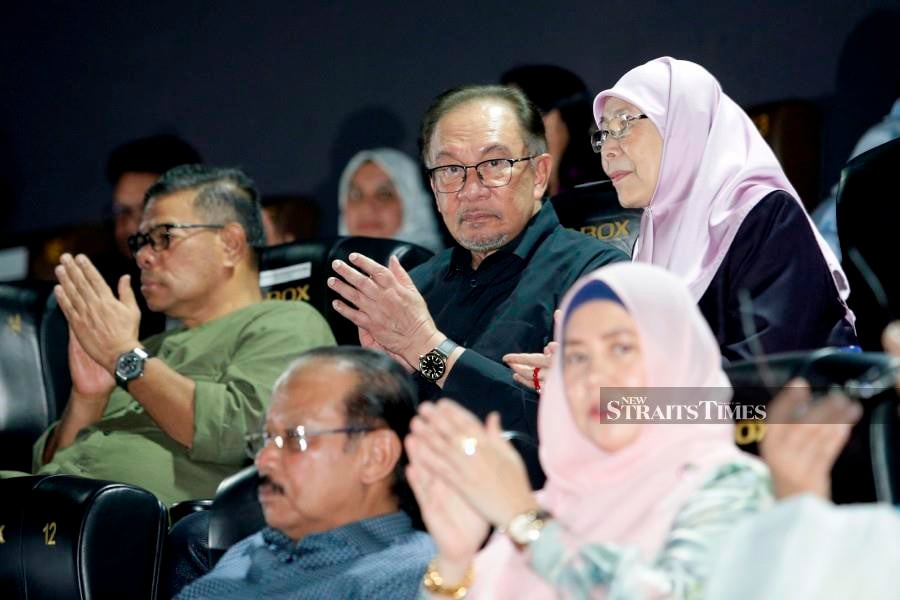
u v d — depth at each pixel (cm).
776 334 697
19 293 1009
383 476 596
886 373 527
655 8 1224
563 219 905
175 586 708
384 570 579
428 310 820
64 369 998
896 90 1081
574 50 1273
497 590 514
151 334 1034
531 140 822
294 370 608
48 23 1603
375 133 1394
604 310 495
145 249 918
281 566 595
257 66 1469
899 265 780
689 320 493
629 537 480
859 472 523
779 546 403
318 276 938
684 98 766
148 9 1539
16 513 713
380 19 1391
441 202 819
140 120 1545
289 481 591
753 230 727
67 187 1592
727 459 484
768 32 1169
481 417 717
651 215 772
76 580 689
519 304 785
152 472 834
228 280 923
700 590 444
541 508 477
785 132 1091
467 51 1338
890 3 1117
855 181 802
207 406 827
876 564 391
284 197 1373
